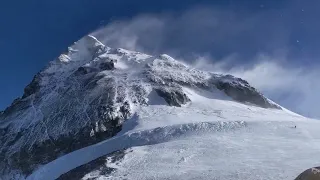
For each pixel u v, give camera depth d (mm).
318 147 44500
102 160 47000
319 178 25109
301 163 37344
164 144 50000
